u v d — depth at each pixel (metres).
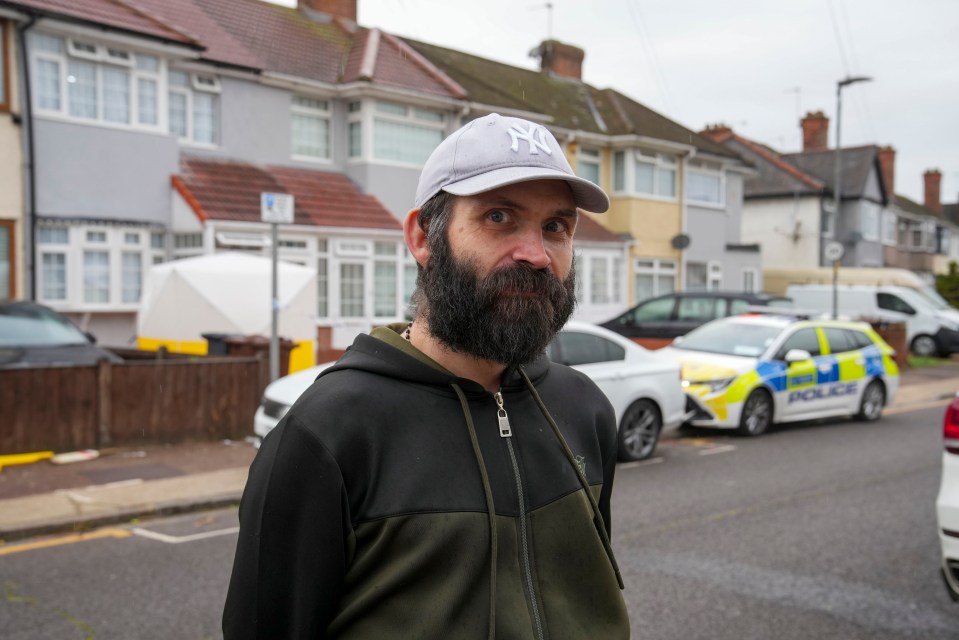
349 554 1.47
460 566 1.46
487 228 1.54
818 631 4.49
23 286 13.88
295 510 1.44
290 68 18.36
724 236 27.66
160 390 9.19
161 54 15.53
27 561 5.67
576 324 9.09
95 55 14.61
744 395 10.62
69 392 8.67
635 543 6.09
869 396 12.41
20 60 13.80
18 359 9.25
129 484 7.61
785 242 35.66
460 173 1.55
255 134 17.67
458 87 20.16
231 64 16.88
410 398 1.54
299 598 1.42
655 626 4.54
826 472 8.68
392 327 1.77
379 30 21.48
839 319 12.79
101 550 5.93
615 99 26.08
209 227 14.92
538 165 1.54
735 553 5.84
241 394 9.68
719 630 4.50
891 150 44.16
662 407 9.46
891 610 4.80
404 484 1.47
